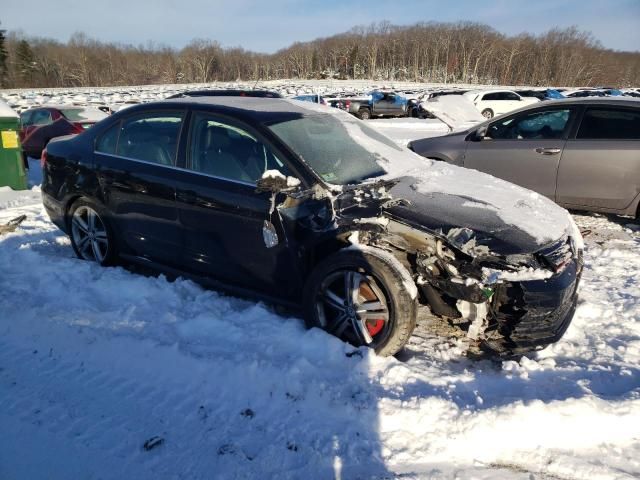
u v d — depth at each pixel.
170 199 3.74
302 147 3.50
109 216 4.23
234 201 3.41
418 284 3.15
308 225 3.15
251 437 2.43
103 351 3.12
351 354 2.96
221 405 2.65
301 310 3.48
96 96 38.47
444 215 3.10
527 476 2.22
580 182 5.93
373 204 3.16
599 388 2.83
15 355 3.15
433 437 2.42
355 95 32.22
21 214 6.39
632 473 2.24
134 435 2.45
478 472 2.24
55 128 11.86
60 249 5.06
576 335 3.50
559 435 2.43
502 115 6.60
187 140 3.79
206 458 2.30
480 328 2.95
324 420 2.54
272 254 3.32
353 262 2.99
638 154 5.57
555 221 3.33
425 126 19.67
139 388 2.81
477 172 4.23
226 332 3.26
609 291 4.21
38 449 2.37
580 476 2.22
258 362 2.87
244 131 3.59
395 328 2.93
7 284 4.05
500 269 2.84
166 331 3.27
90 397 2.74
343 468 2.25
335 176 3.42
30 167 10.60
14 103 29.56
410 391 2.75
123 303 3.72
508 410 2.50
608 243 5.50
